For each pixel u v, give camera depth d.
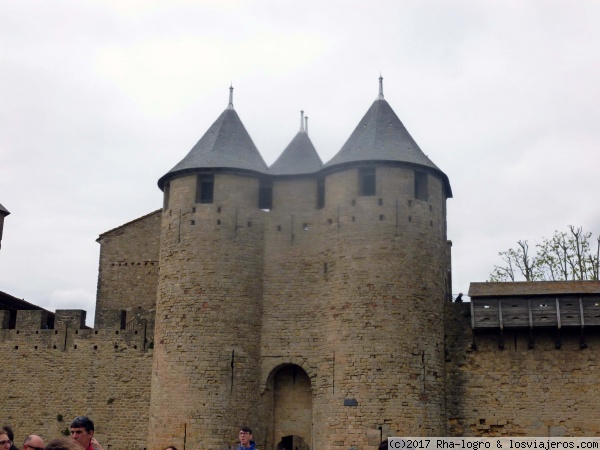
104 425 36.38
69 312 38.34
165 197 35.34
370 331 30.66
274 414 32.50
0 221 48.28
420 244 32.06
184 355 31.69
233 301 32.34
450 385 32.38
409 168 32.62
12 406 37.78
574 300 31.78
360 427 29.75
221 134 35.03
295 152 36.09
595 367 31.48
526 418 31.48
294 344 32.31
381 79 35.84
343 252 31.98
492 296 32.50
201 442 30.67
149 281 42.25
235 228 33.12
